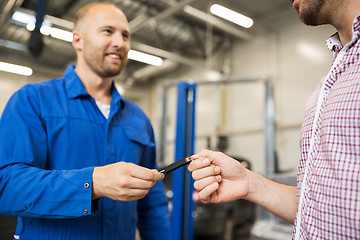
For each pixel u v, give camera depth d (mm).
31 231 829
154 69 8383
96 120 988
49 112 902
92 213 733
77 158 905
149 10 5410
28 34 5852
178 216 1517
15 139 812
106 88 1100
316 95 724
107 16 1020
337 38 718
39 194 713
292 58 5629
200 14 5340
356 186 490
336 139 531
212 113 7035
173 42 7125
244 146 6234
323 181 543
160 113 3768
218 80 3584
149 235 1145
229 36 6902
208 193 756
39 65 7465
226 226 3307
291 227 1874
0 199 754
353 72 548
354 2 591
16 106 854
